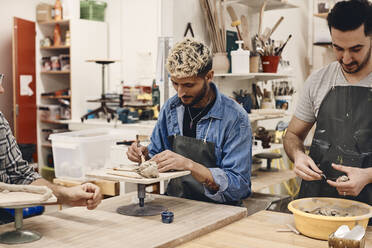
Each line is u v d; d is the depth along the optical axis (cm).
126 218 169
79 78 561
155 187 351
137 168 194
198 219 167
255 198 325
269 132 457
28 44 550
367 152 200
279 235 153
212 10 397
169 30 371
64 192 162
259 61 408
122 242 141
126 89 482
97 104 580
